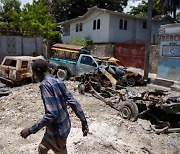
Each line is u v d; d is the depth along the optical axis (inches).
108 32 1058.7
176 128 286.4
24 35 911.0
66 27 1370.6
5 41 812.6
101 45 1051.3
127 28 1110.4
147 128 282.2
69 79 552.7
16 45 829.2
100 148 203.5
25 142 222.4
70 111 311.0
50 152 189.6
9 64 528.1
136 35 1137.4
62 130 124.8
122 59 962.7
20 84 502.6
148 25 619.2
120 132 263.7
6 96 397.4
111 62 589.0
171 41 575.2
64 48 575.5
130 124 287.3
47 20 1171.3
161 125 288.8
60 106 123.5
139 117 316.2
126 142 240.8
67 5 1517.0
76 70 549.0
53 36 1146.0
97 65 527.8
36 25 1074.1
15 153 198.1
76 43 1105.4
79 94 427.5
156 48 826.8
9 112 311.1
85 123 134.2
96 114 316.5
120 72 553.9
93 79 444.8
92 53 1091.9
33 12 1141.1
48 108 116.7
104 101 374.9
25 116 293.1
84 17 1180.5
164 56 594.2
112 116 307.1
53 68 577.9
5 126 266.5
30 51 857.5
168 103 288.2
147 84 588.4
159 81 592.1
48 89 120.2
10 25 1131.3
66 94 129.0
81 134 229.0
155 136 269.0
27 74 506.6
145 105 309.0
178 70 559.8
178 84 540.7
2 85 435.5
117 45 982.4
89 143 207.2
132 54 920.9
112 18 1059.3
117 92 388.8
